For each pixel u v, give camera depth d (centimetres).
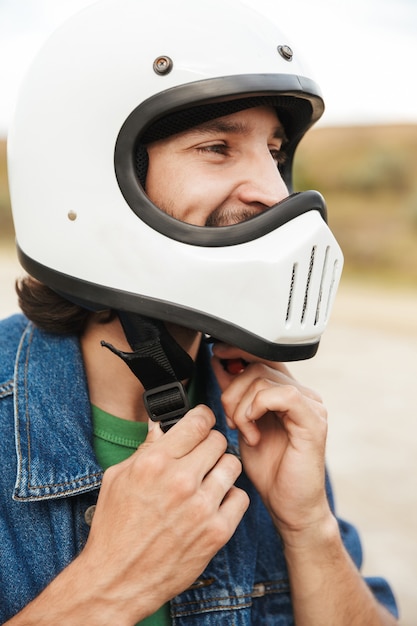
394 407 578
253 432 127
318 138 2861
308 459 126
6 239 2006
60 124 117
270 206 116
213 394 142
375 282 1580
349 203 2394
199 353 142
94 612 105
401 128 2877
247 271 112
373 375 687
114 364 127
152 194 117
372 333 922
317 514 128
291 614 136
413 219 2134
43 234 121
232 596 128
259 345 113
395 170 2512
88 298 118
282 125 127
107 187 115
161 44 113
